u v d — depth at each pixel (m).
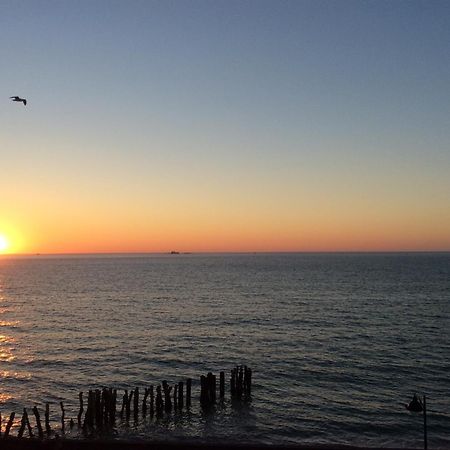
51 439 25.31
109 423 30.38
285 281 140.88
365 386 38.53
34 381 40.00
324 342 54.06
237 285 127.69
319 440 29.05
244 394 35.78
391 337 56.84
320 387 38.25
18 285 134.75
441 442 28.61
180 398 33.22
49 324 66.56
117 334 58.84
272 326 64.19
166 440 28.33
